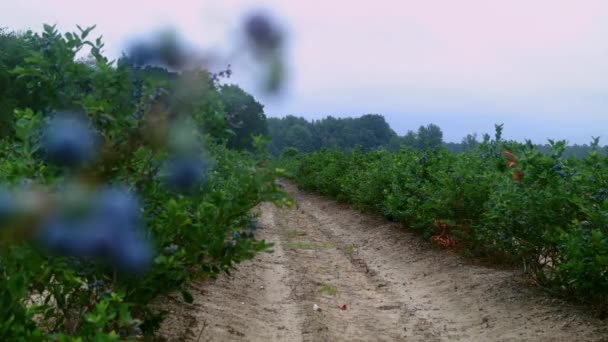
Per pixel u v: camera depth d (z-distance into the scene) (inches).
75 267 122.9
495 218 288.7
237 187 168.1
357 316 273.1
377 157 799.7
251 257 155.6
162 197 137.8
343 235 563.2
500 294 281.7
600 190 227.8
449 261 372.5
